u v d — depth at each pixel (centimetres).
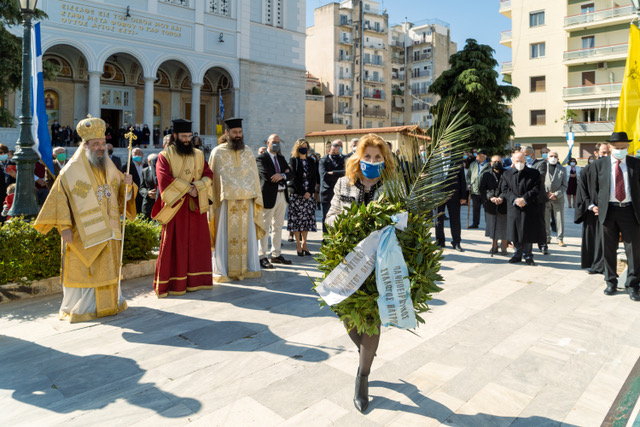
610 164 591
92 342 434
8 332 458
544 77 3862
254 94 2884
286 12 3002
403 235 301
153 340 438
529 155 1053
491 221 871
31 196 707
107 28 2262
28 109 704
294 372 372
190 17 2566
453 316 509
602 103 3553
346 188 341
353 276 301
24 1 699
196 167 600
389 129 2105
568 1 3712
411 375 368
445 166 322
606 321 494
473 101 2920
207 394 338
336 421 302
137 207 995
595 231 690
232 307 536
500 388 348
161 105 2947
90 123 480
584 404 325
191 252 595
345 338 443
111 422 301
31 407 320
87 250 481
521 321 494
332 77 5606
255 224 680
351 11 5759
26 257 564
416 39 6366
